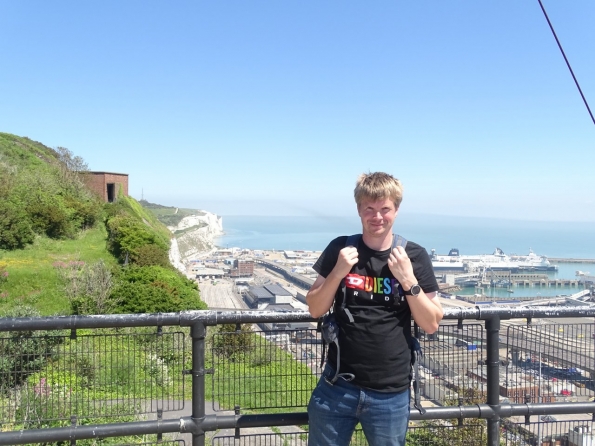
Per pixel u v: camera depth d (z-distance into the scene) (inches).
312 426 118.8
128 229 1105.4
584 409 141.9
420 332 141.0
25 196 1113.4
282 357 137.9
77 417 128.6
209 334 137.5
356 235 120.5
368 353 110.7
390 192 110.5
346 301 113.4
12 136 1560.0
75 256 1008.2
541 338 144.6
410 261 112.0
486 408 140.2
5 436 121.9
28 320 122.2
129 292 810.8
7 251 959.0
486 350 142.5
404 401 113.8
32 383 129.4
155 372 134.5
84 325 124.3
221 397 137.8
